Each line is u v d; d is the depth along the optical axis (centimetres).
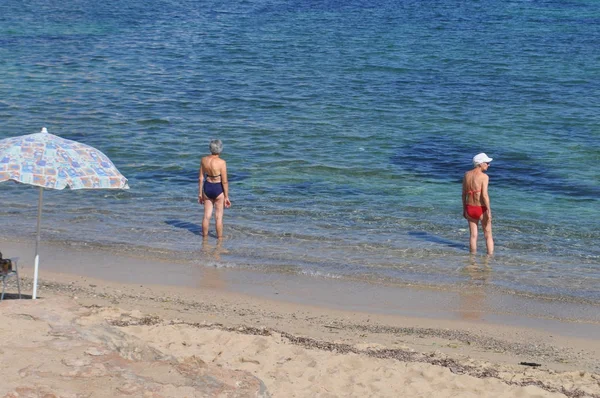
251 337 953
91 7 5362
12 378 619
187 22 4691
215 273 1272
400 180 1856
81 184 901
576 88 3023
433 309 1144
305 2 5666
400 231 1502
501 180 1883
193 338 947
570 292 1218
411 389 834
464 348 1002
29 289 1160
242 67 3350
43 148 918
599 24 4700
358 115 2530
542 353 994
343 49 3819
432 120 2484
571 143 2236
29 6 5369
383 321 1093
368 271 1293
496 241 1453
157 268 1289
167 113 2500
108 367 651
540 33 4369
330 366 882
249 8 5356
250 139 2202
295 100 2731
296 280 1249
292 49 3800
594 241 1464
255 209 1614
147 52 3678
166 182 1798
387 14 5084
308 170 1916
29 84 2923
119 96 2747
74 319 762
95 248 1378
